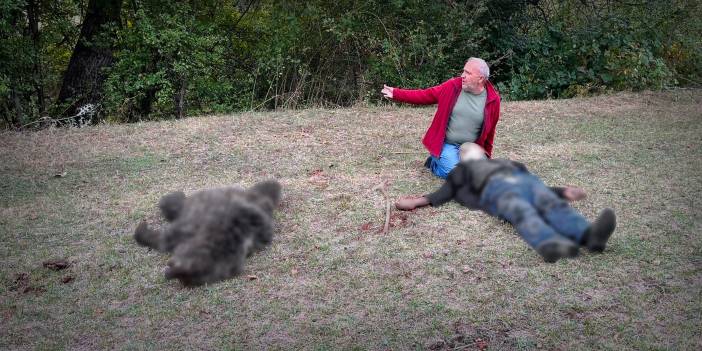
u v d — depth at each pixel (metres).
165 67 14.15
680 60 15.43
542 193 4.54
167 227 5.93
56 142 8.96
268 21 14.97
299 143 8.74
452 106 6.94
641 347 4.07
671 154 8.19
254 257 5.36
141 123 10.09
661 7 15.16
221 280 5.00
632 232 5.67
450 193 5.15
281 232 5.80
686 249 5.33
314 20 14.48
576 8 15.94
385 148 8.51
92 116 13.57
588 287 4.79
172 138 9.06
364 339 4.28
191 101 14.78
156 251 5.55
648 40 14.77
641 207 6.27
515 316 4.47
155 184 7.19
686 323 4.30
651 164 7.71
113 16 14.34
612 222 4.16
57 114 14.42
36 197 6.84
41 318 4.59
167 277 4.91
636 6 15.38
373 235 5.72
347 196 6.64
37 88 15.10
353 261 5.27
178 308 4.66
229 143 8.77
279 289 4.89
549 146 8.58
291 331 4.38
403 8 14.07
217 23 15.23
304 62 14.88
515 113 10.74
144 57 14.09
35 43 14.63
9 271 5.23
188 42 13.84
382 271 5.11
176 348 4.21
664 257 5.20
